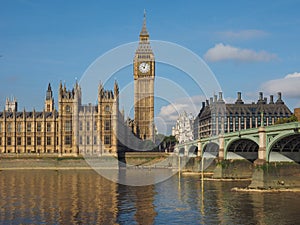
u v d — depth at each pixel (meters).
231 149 145.88
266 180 110.62
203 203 88.25
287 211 78.81
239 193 103.69
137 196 99.38
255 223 69.69
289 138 109.12
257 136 117.81
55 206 85.06
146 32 192.38
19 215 76.06
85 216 75.06
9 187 119.31
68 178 150.88
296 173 111.94
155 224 68.81
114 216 75.00
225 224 68.88
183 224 68.75
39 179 147.00
